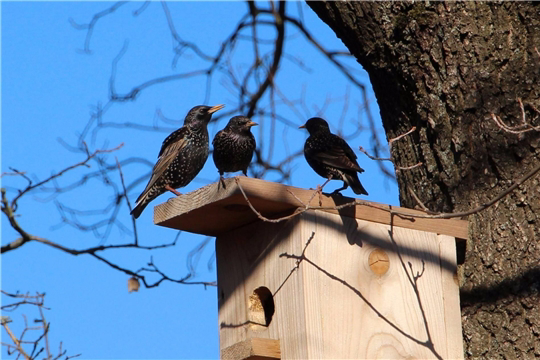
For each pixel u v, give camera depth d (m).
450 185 8.95
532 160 8.52
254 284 8.75
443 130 9.06
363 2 9.50
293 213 8.34
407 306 8.50
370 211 8.62
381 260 8.52
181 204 8.70
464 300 8.62
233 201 8.21
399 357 8.30
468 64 8.97
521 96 8.69
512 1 8.95
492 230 8.58
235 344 8.35
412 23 9.26
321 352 8.02
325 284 8.21
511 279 8.34
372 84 9.98
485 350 8.33
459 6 9.11
